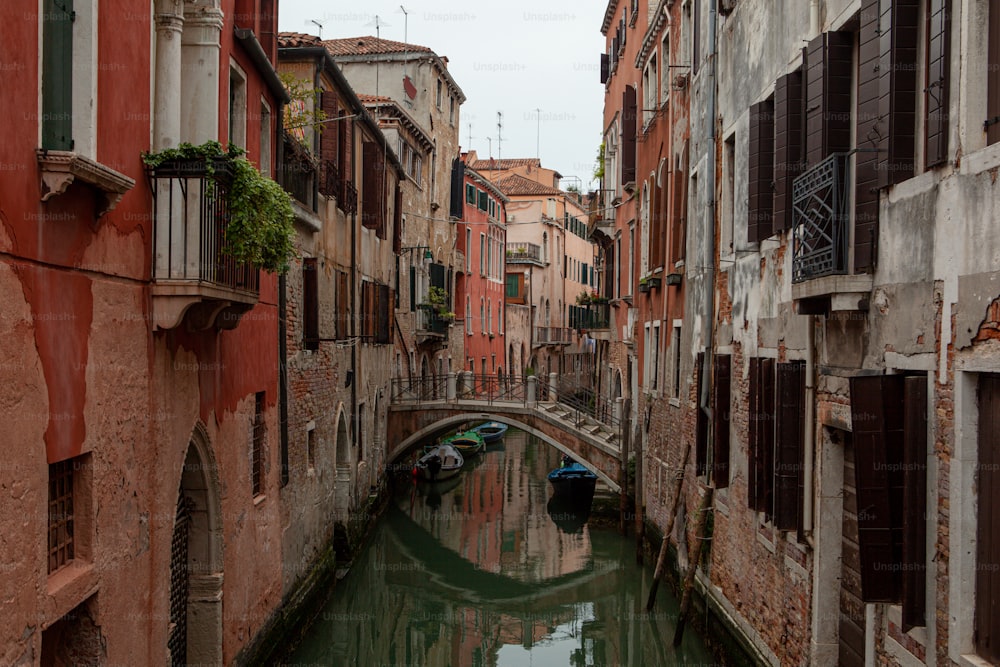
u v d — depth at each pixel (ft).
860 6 24.02
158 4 25.90
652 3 69.62
